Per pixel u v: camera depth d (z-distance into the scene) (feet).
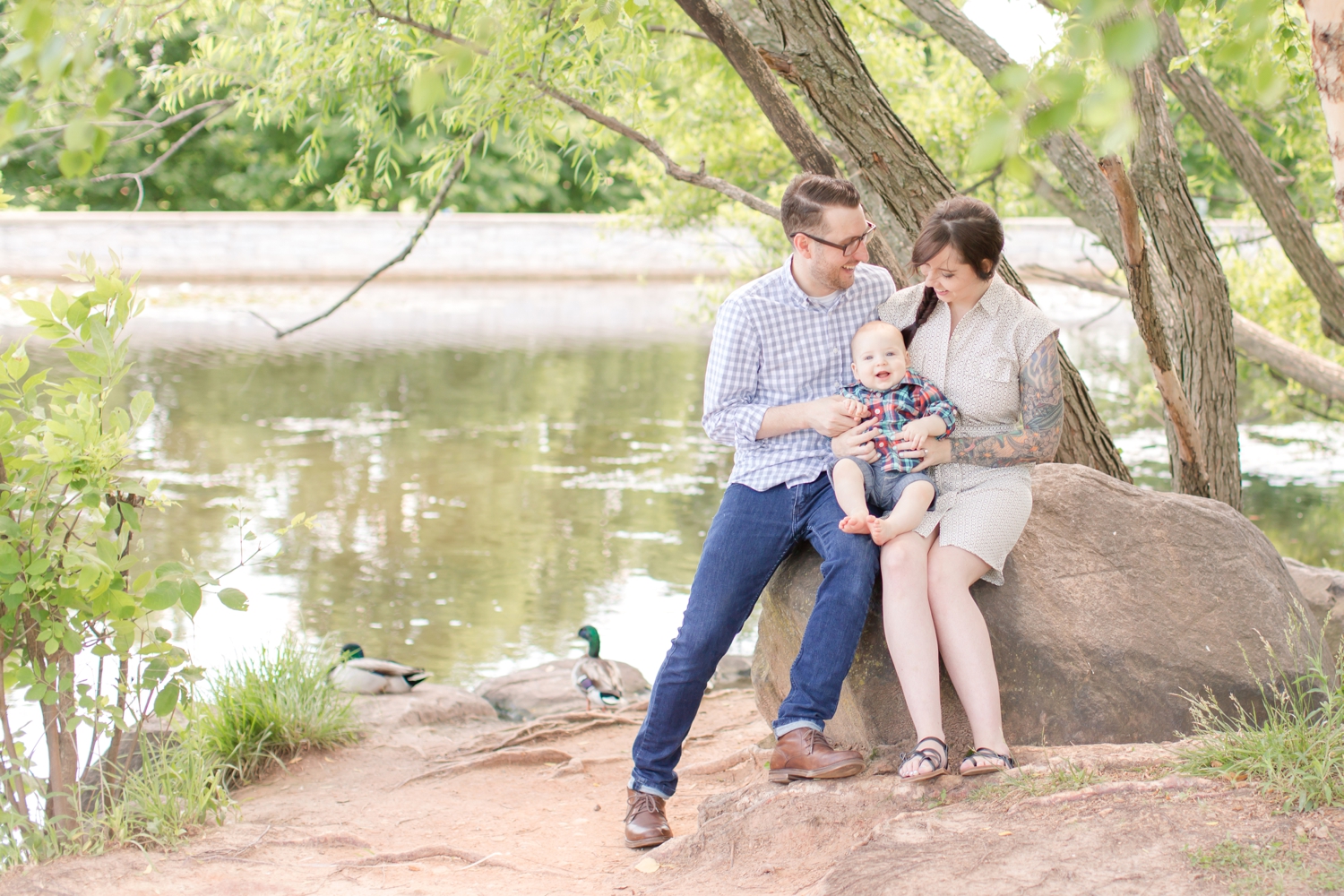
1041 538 12.10
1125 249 13.93
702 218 42.91
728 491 12.01
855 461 11.10
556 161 24.00
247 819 14.65
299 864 11.41
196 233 94.63
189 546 32.58
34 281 84.23
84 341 11.66
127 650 11.80
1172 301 20.86
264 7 21.08
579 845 13.19
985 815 9.61
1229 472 19.90
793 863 10.09
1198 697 11.28
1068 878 8.32
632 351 73.61
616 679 21.43
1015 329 11.07
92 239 91.20
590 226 105.09
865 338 11.27
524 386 60.80
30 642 11.69
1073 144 20.88
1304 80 18.61
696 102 39.29
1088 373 64.44
